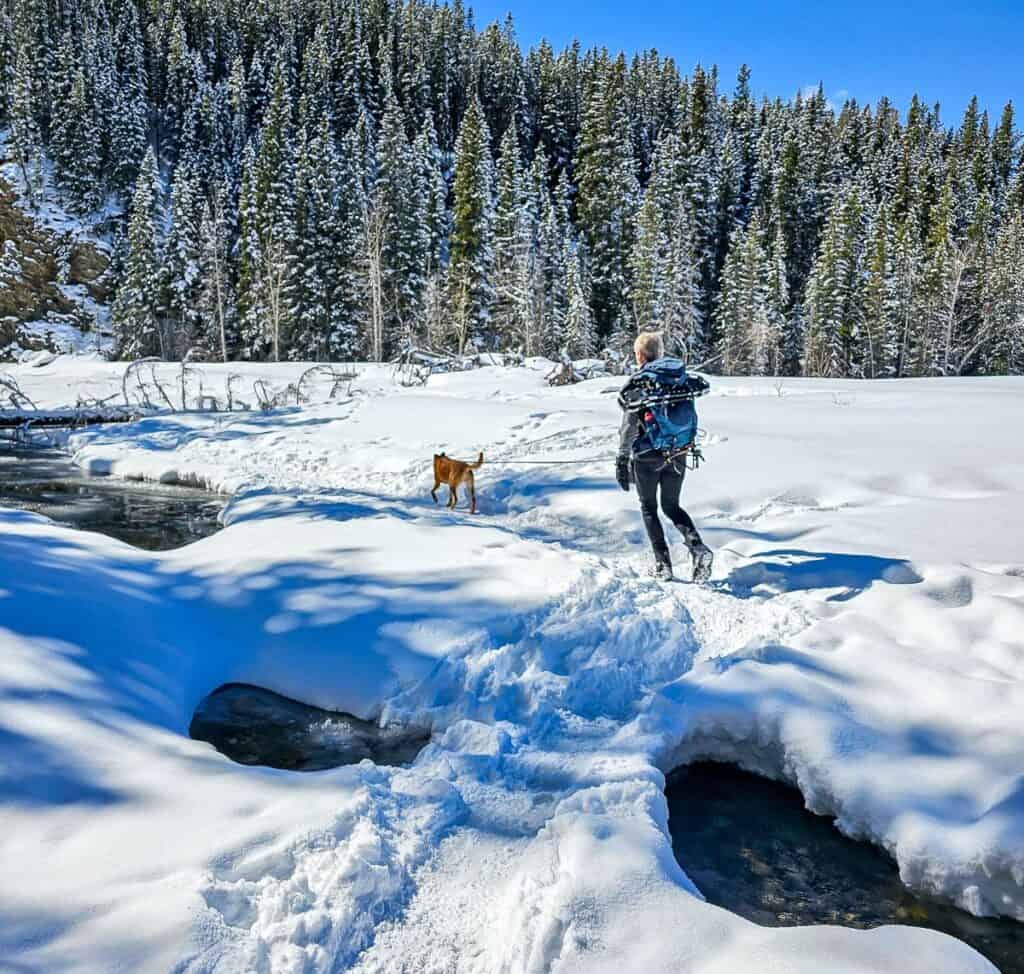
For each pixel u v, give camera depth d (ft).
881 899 8.45
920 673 12.01
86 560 15.90
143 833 7.43
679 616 14.64
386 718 11.69
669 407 16.55
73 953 5.80
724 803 10.44
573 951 6.57
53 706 9.43
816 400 41.83
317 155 159.02
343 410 45.09
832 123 273.75
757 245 162.71
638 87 291.79
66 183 213.25
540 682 12.01
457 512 24.39
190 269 167.94
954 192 226.17
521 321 142.61
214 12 296.71
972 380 54.08
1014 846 8.02
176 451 37.42
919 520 19.29
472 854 8.19
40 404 63.46
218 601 15.16
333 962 6.57
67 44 221.66
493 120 282.77
